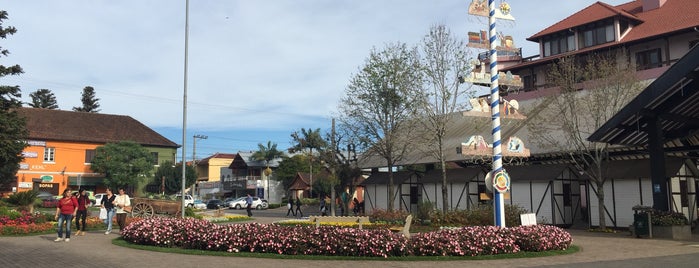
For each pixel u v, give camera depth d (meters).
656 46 41.53
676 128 20.84
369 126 31.41
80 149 58.84
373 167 38.09
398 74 30.17
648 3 46.03
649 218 18.52
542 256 13.06
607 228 22.94
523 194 26.52
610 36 44.34
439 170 33.16
